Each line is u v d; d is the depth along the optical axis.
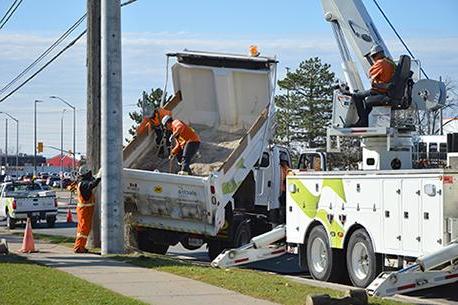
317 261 21.27
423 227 17.06
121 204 23.50
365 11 22.67
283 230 23.23
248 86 27.94
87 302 14.22
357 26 22.48
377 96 20.97
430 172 16.89
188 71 27.98
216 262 22.05
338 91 21.94
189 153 25.11
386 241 18.23
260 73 27.52
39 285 16.31
